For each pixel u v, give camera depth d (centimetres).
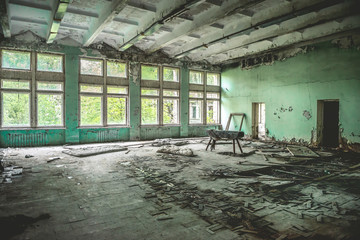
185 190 428
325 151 858
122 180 486
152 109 1355
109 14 657
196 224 296
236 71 1324
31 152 793
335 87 902
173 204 361
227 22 834
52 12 672
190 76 1346
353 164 681
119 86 1098
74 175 519
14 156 719
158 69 1212
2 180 468
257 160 704
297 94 1030
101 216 315
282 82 1088
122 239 257
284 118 1083
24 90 902
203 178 509
